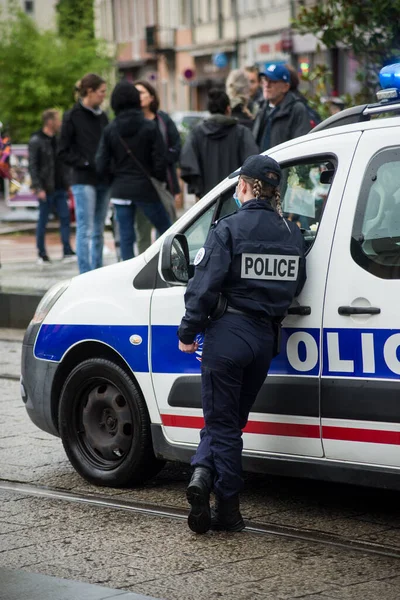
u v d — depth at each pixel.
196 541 7.57
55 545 7.55
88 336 8.88
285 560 7.15
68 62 37.72
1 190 44.44
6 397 12.50
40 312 9.43
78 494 8.80
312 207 7.98
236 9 60.38
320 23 13.84
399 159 7.42
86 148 16.92
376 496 8.62
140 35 72.44
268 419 7.84
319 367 7.57
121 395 8.80
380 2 13.09
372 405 7.32
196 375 8.24
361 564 7.06
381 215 7.41
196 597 6.54
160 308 8.46
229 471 7.57
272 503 8.48
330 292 7.52
